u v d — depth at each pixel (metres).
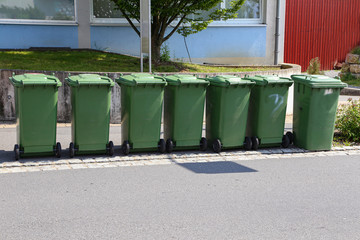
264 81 7.61
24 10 13.61
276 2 15.57
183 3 11.70
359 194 5.89
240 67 14.26
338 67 18.70
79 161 6.97
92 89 6.95
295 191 5.94
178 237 4.55
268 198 5.67
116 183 6.09
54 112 6.89
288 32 17.44
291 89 11.41
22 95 6.67
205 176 6.47
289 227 4.85
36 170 6.54
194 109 7.51
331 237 4.64
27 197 5.52
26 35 13.55
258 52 15.63
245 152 7.73
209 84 7.68
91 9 14.08
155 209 5.25
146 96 7.19
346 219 5.09
